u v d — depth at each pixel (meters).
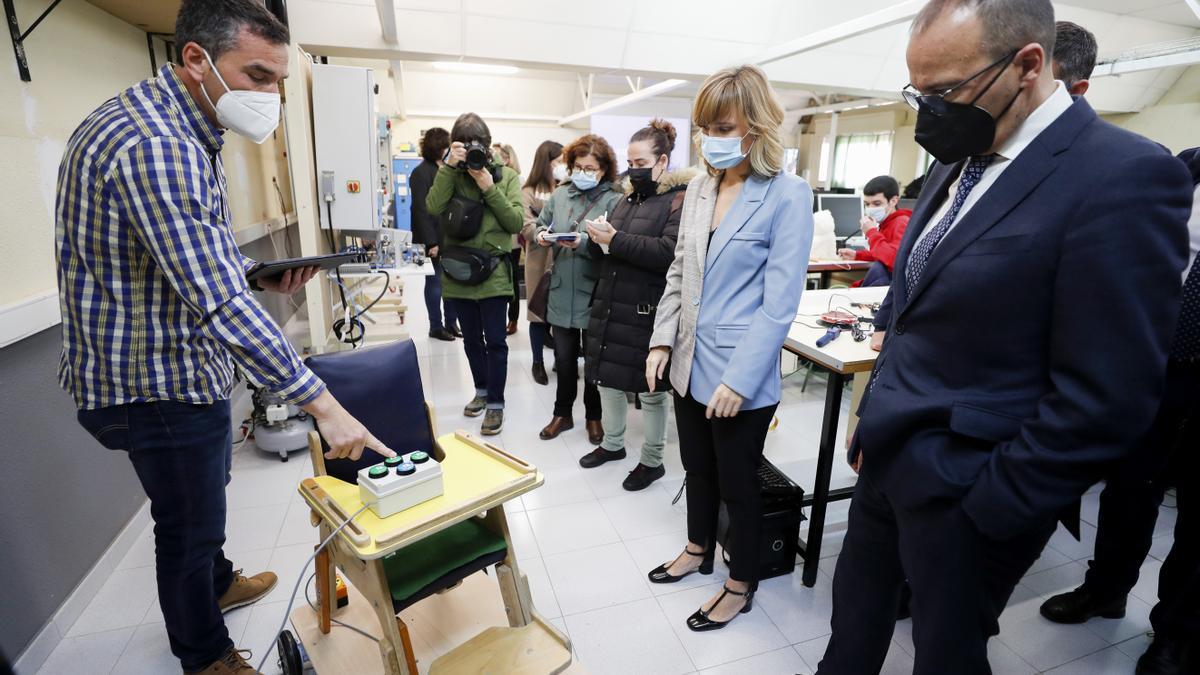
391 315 4.35
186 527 1.23
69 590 1.61
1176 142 5.80
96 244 1.05
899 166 7.77
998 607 1.00
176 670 1.46
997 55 0.81
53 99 1.73
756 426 1.47
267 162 4.02
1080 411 0.77
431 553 1.26
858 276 3.87
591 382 2.47
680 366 1.58
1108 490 1.59
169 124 1.05
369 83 2.74
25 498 1.47
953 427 0.91
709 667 1.51
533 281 3.33
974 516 0.89
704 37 4.07
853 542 1.21
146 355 1.12
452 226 2.56
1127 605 1.77
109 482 1.83
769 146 1.38
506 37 3.61
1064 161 0.81
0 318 1.35
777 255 1.39
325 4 3.22
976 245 0.88
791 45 3.63
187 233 1.01
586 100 8.27
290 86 2.61
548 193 3.65
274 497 2.21
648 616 1.67
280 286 1.43
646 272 2.08
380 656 1.36
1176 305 0.76
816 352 1.71
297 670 1.34
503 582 1.37
